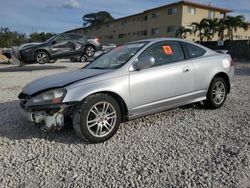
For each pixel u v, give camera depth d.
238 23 40.88
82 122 4.14
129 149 4.09
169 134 4.64
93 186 3.16
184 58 5.44
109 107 4.36
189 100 5.43
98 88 4.25
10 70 15.09
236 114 5.68
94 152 4.01
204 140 4.36
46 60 15.21
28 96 4.44
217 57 5.95
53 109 4.12
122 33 57.78
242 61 25.36
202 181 3.17
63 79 4.51
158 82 4.85
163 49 5.21
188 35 42.25
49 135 4.67
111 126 4.40
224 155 3.80
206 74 5.64
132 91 4.57
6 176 3.42
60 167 3.62
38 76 12.19
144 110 4.77
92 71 4.79
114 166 3.60
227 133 4.63
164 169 3.48
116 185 3.16
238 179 3.19
